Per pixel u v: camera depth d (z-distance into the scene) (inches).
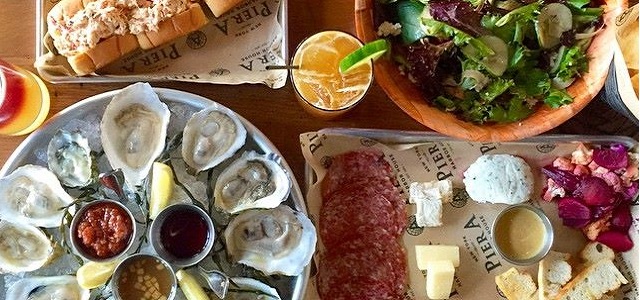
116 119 27.0
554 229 29.5
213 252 26.6
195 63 28.7
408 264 28.9
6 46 28.4
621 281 28.5
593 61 26.6
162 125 26.9
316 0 29.2
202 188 27.0
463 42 25.9
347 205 28.6
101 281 25.1
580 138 29.0
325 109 27.2
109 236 25.3
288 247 27.0
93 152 27.0
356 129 28.3
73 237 25.1
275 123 29.1
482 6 26.1
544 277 28.6
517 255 28.8
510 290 28.7
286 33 28.2
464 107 26.9
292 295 26.8
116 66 28.5
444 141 29.0
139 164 27.1
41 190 26.5
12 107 25.9
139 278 25.6
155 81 28.4
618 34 25.8
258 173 27.2
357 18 26.2
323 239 28.3
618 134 29.4
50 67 27.5
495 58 26.2
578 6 26.5
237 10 28.9
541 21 26.2
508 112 26.8
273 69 27.4
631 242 29.1
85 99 27.6
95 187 26.6
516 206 28.7
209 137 27.1
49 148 26.6
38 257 26.4
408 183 29.2
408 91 26.8
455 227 29.3
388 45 26.4
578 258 29.5
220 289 25.3
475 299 29.0
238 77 28.2
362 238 28.6
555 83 26.8
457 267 29.0
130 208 26.7
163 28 27.5
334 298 28.1
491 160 28.7
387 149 29.0
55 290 26.0
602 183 28.7
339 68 26.8
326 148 28.7
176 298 26.5
